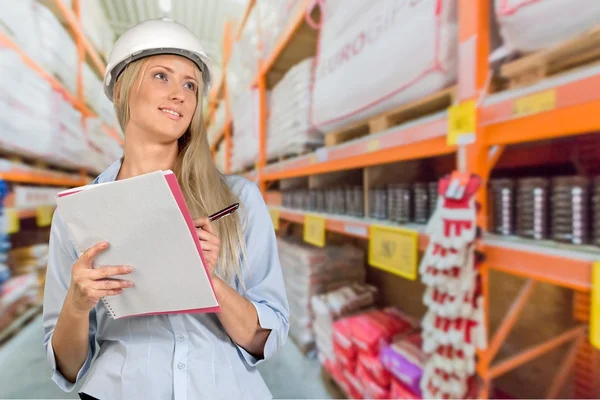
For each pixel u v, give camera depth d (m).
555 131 0.72
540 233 0.86
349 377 1.62
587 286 0.66
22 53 2.34
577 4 0.68
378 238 1.34
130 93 0.79
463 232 0.95
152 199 0.52
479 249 0.94
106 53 4.09
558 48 0.74
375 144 1.35
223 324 0.72
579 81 0.66
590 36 0.68
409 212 1.34
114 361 0.74
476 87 0.93
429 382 1.14
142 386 0.70
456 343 1.01
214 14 3.77
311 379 1.90
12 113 2.23
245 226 0.81
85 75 3.64
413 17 1.10
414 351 1.32
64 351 0.72
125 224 0.55
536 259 0.78
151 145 0.82
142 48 0.76
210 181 0.82
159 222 0.54
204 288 0.59
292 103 2.16
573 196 0.78
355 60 1.44
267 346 0.76
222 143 4.91
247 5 2.96
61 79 3.05
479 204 0.92
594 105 0.64
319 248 2.26
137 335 0.75
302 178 2.95
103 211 0.55
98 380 0.73
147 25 0.80
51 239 0.82
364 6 1.36
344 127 1.67
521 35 0.82
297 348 2.21
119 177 0.86
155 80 0.77
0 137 2.13
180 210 0.53
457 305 0.98
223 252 0.76
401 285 1.90
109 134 4.74
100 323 0.80
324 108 1.73
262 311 0.75
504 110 0.84
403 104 1.26
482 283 0.94
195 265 0.57
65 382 0.81
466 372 1.02
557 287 1.13
